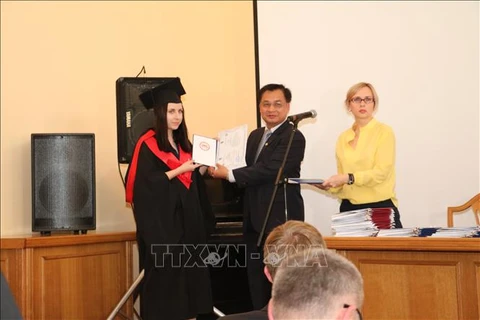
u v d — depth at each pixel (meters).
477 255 3.09
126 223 5.14
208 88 5.66
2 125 4.48
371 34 4.82
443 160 4.64
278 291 1.34
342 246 3.35
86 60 5.00
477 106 4.59
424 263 3.21
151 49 5.37
